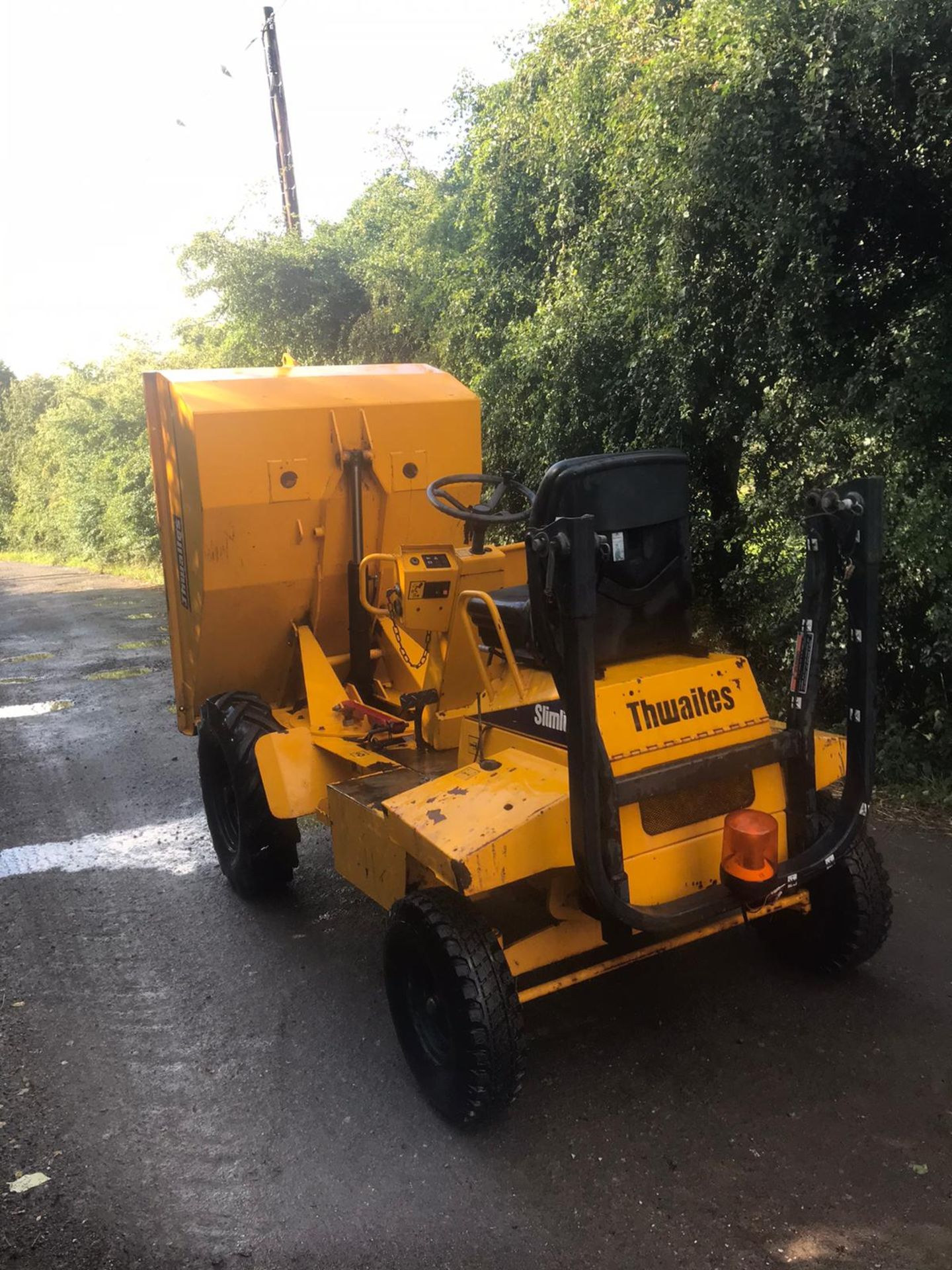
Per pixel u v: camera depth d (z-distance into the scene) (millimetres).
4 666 12758
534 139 8461
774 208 5320
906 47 4750
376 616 4812
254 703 5098
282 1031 3881
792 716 3416
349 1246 2744
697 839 3246
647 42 6426
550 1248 2691
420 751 4316
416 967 3250
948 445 5473
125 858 5832
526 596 3748
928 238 5547
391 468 4906
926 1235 2656
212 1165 3111
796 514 6512
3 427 48219
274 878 4988
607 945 3459
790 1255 2617
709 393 6672
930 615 5555
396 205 13625
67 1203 2967
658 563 3395
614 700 3094
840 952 3748
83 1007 4133
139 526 24938
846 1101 3213
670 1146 3051
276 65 17500
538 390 8328
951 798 5586
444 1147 3123
